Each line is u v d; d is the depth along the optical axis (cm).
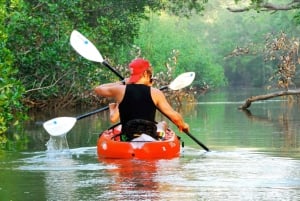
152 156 1777
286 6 4616
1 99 2425
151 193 1275
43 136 2478
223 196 1248
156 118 3600
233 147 2080
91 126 2986
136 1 5625
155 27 9875
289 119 3400
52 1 4234
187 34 12025
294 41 4919
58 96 4619
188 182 1390
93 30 4550
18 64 3988
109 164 1669
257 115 3759
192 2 6406
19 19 3653
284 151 1966
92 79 4675
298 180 1420
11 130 2770
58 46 3991
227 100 6131
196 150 1988
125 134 1839
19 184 1377
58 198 1235
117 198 1230
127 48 6347
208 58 11206
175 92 5216
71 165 1655
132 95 1842
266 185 1357
